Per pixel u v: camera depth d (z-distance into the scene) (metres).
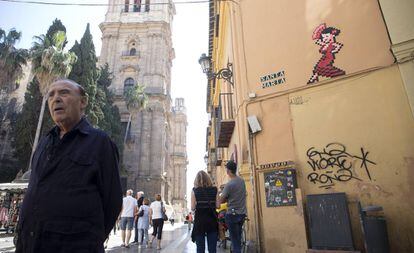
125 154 48.47
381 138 6.05
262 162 7.47
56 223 1.82
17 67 35.84
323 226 5.92
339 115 6.63
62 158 2.00
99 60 53.47
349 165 6.29
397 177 5.75
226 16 12.15
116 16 56.34
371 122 6.22
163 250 10.20
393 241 5.54
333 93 6.80
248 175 7.85
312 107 7.04
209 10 15.84
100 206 1.99
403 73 5.91
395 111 5.99
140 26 55.22
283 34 7.96
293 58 7.62
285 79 7.63
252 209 7.52
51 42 30.53
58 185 1.91
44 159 2.06
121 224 11.23
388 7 6.25
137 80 52.62
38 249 1.77
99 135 2.17
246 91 8.28
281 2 8.23
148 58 53.66
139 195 12.98
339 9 7.12
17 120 35.19
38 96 33.59
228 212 5.66
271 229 6.88
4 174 39.59
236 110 9.51
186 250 10.14
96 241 1.88
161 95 51.97
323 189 6.48
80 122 2.22
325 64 7.05
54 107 2.19
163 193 52.09
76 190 1.91
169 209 53.56
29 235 1.81
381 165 5.95
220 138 13.12
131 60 53.50
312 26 7.47
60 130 2.27
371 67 6.41
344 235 5.68
